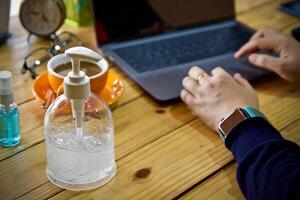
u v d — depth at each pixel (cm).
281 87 74
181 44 84
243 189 51
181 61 78
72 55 46
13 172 54
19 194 51
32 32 82
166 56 79
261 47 79
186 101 66
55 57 63
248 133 54
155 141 60
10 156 56
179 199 51
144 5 84
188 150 59
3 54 78
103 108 55
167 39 85
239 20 96
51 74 60
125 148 58
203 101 64
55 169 52
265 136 53
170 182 53
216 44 85
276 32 81
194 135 62
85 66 63
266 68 76
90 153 51
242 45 85
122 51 79
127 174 54
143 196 51
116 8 82
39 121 62
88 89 49
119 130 62
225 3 93
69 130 53
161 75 73
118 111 65
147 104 68
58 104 53
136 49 80
